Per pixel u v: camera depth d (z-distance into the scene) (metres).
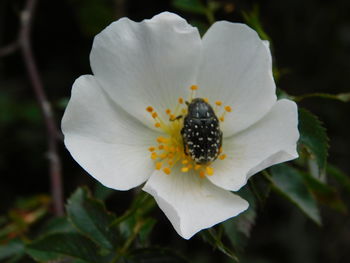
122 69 0.11
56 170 0.16
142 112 0.11
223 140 0.11
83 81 0.10
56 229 0.13
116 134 0.11
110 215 0.12
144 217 0.12
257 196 0.10
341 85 0.28
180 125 0.11
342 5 0.28
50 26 0.28
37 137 0.27
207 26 0.13
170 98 0.11
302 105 0.27
